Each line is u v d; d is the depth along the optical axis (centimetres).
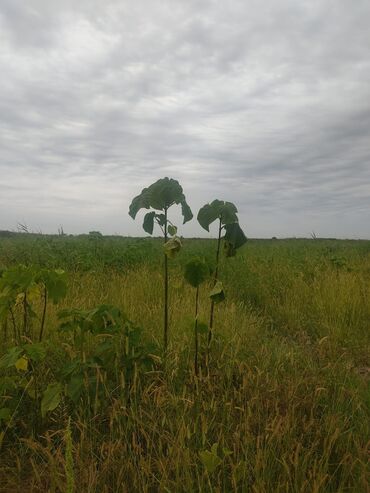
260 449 244
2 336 383
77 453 243
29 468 258
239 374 354
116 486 234
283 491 227
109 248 1008
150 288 647
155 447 257
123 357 332
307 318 623
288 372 375
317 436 275
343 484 234
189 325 367
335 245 1973
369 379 405
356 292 690
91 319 317
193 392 307
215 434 275
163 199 358
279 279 838
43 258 849
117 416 276
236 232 372
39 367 327
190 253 1041
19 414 295
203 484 225
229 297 709
